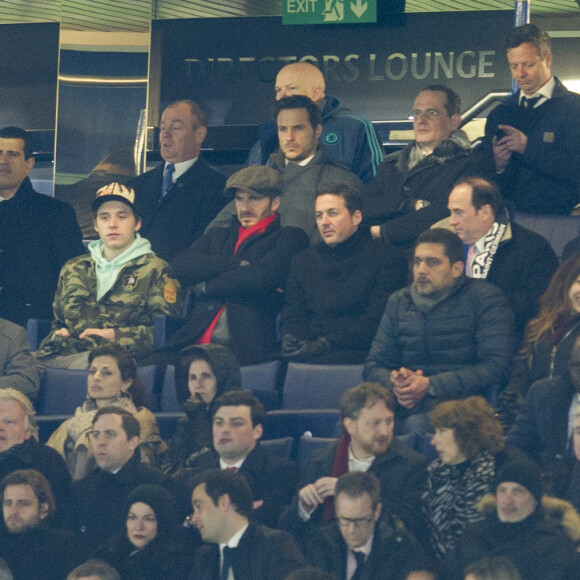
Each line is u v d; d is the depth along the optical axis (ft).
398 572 64.64
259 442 75.82
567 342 73.87
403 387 78.07
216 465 74.33
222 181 107.45
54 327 96.84
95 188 132.36
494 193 86.17
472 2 123.65
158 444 78.18
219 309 93.30
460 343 80.07
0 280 102.42
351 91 125.90
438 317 80.48
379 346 82.12
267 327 93.20
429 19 124.47
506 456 66.03
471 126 122.42
